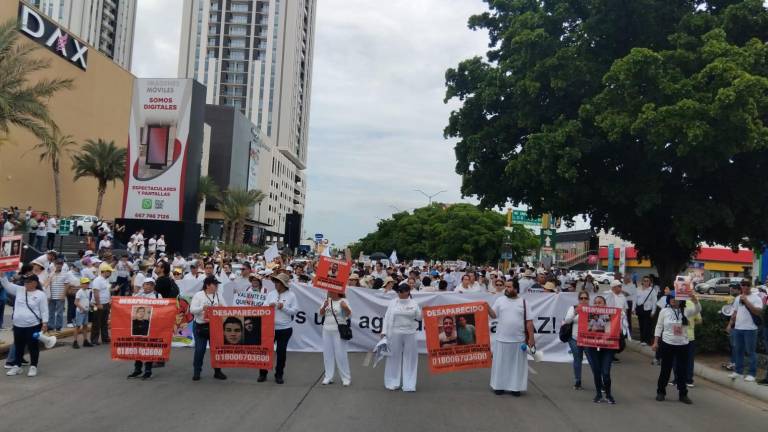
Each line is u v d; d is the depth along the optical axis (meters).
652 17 17.05
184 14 146.50
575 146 16.25
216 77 146.38
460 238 61.38
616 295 14.67
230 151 94.94
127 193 38.25
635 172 17.16
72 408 8.73
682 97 14.88
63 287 15.80
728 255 63.12
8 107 26.44
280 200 141.62
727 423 9.09
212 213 93.44
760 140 14.44
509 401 9.97
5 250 13.31
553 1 19.06
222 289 14.64
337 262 10.79
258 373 11.66
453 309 10.86
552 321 14.87
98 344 14.56
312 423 8.20
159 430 7.71
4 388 9.95
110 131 61.88
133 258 28.42
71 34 53.91
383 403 9.52
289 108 149.00
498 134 19.16
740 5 16.33
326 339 10.85
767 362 12.77
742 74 14.16
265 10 147.88
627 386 11.68
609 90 15.99
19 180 47.59
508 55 20.08
